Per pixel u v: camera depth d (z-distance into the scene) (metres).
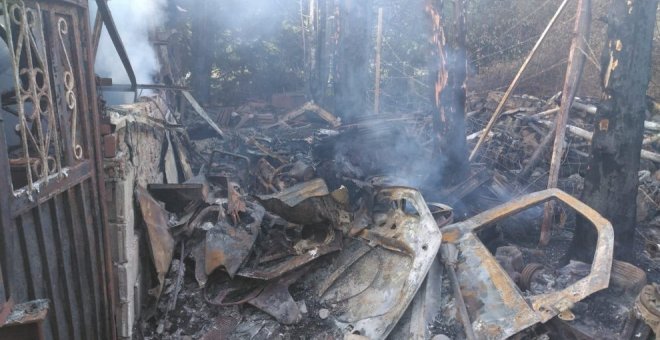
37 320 1.92
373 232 4.57
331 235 4.62
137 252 3.95
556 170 6.11
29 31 2.31
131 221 3.79
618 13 4.84
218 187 5.62
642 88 4.91
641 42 4.80
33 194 2.28
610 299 3.93
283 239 4.71
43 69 2.43
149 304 4.11
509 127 9.84
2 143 2.01
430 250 4.00
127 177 3.66
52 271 2.54
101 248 3.11
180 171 6.47
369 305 4.05
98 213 3.09
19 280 2.22
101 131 3.42
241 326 4.06
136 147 4.24
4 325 1.86
